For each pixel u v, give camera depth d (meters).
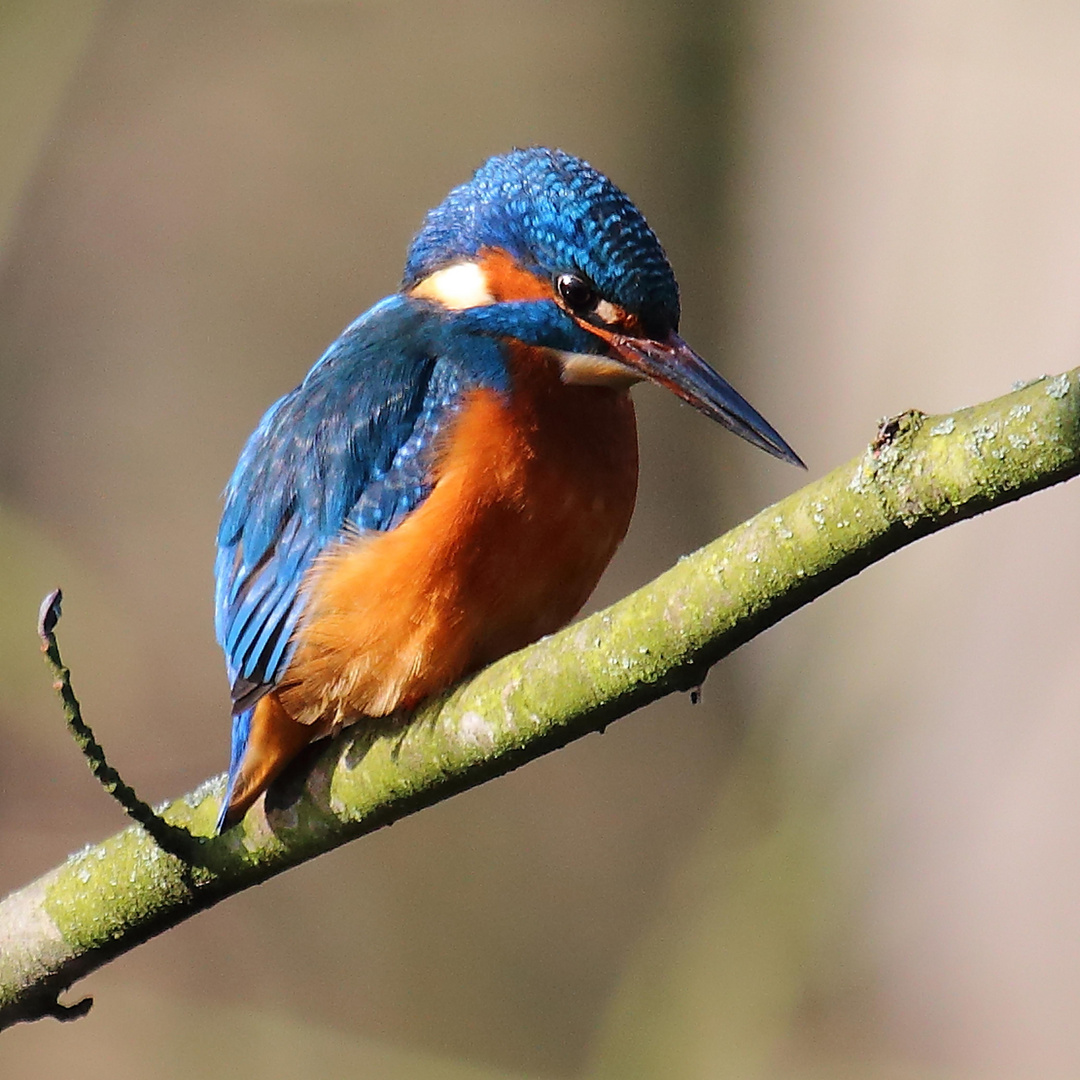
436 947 12.77
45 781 12.44
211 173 14.59
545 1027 12.39
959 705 10.86
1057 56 11.67
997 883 10.78
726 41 13.33
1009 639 10.72
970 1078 10.58
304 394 7.48
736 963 10.42
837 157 12.59
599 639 5.46
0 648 10.92
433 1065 11.59
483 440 6.80
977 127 11.84
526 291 7.29
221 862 6.52
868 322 12.36
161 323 14.26
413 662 6.52
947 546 10.75
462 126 14.39
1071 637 10.62
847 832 10.57
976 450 4.54
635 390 13.24
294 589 6.83
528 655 5.75
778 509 4.98
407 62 14.52
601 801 12.98
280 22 14.46
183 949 12.71
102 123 14.52
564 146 13.91
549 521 6.80
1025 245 11.55
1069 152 11.52
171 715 13.06
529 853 12.94
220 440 13.99
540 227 7.28
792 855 10.48
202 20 14.50
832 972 10.58
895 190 12.16
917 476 4.64
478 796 13.12
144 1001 12.41
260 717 6.62
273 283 14.34
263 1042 12.10
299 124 14.62
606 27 13.88
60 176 14.39
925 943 10.77
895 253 12.12
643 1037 10.39
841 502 4.80
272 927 12.79
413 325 7.41
